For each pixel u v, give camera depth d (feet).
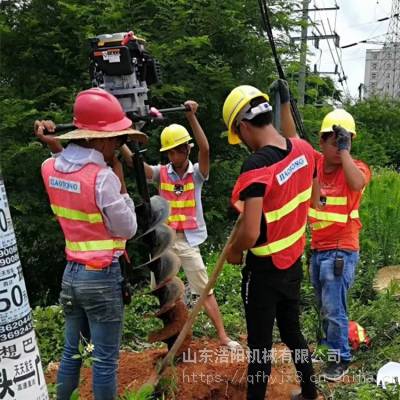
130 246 27.35
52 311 19.29
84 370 14.78
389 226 26.13
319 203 13.87
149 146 31.22
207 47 34.63
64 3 32.40
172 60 33.06
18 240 31.86
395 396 12.44
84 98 10.77
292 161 11.07
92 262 10.61
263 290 11.55
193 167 17.06
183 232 16.76
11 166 30.86
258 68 37.09
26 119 31.60
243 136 11.34
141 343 17.62
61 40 34.83
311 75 43.34
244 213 10.63
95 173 10.38
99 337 10.91
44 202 31.71
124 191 11.73
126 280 11.10
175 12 34.12
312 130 37.50
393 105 86.17
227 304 20.17
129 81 11.83
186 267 16.74
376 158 67.67
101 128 10.63
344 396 13.65
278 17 37.19
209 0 35.91
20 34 35.09
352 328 16.15
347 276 14.33
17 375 7.66
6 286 7.54
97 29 32.73
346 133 13.42
